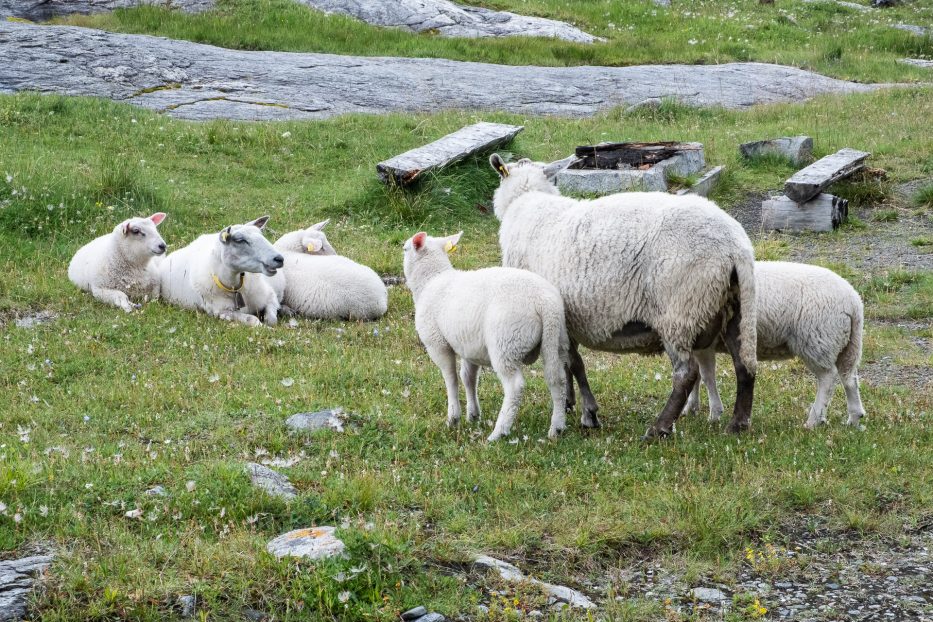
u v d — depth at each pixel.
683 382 7.83
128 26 29.16
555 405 7.85
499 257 14.40
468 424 8.23
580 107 24.38
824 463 7.35
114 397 8.56
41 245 13.34
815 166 16.16
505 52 29.97
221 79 24.25
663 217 7.75
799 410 8.99
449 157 16.64
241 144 18.78
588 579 5.92
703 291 7.57
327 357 9.96
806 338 8.40
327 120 20.73
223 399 8.50
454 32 32.88
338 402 8.53
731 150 19.11
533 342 7.64
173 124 19.58
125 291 11.77
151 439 7.61
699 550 6.16
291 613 5.25
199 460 7.12
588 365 10.50
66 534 5.84
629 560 6.12
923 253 14.30
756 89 26.92
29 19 30.34
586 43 32.06
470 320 7.74
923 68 30.55
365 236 15.12
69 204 14.37
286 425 7.97
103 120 19.20
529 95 25.14
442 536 6.14
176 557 5.62
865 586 5.90
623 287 7.91
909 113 22.20
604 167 17.25
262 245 10.98
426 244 8.44
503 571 5.79
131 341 10.27
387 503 6.60
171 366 9.48
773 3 39.31
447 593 5.54
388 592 5.48
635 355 10.91
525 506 6.53
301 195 16.58
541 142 19.84
